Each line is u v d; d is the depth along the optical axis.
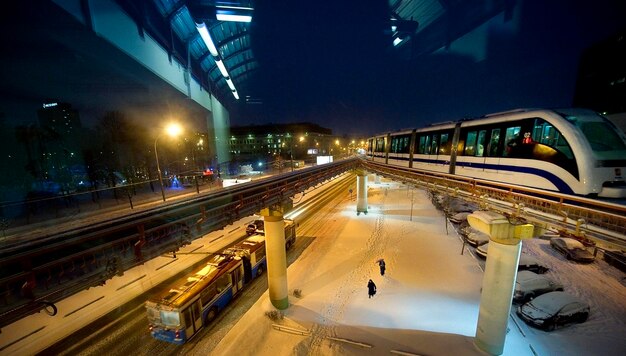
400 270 20.39
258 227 26.45
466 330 13.77
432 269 20.47
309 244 26.27
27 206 25.58
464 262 21.64
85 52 21.61
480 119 15.95
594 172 9.74
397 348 12.31
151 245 8.74
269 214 14.77
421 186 20.92
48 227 21.25
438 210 38.59
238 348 12.28
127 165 38.31
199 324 13.15
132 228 8.40
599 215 8.59
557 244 23.41
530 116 12.48
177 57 34.25
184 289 13.12
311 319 14.52
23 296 6.08
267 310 15.16
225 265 15.98
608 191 9.62
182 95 37.81
